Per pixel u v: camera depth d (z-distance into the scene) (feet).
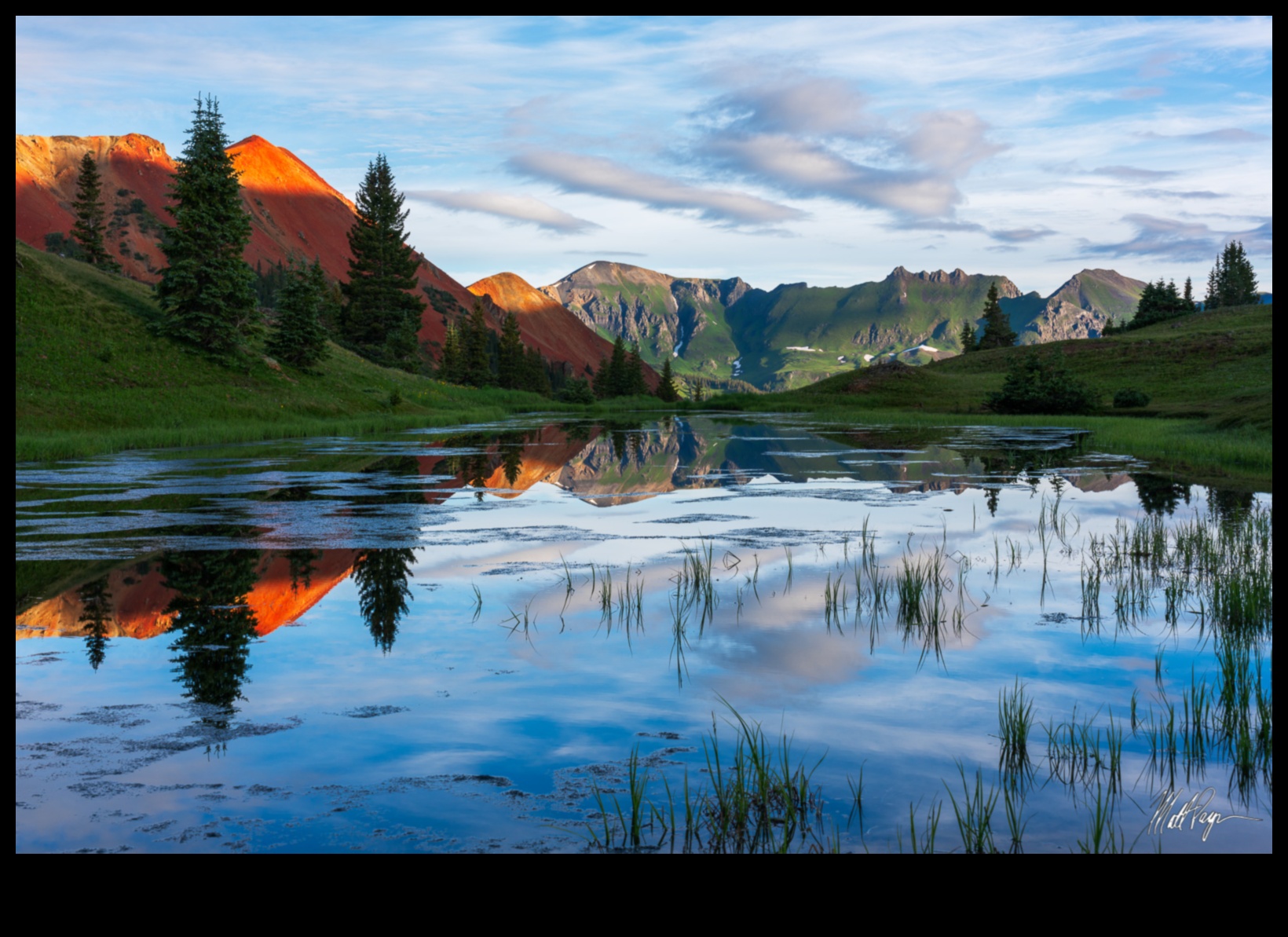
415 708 21.18
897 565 38.24
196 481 71.31
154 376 132.36
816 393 281.33
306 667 24.31
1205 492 62.34
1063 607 31.17
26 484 69.05
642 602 31.68
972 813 15.75
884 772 17.65
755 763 15.84
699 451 106.83
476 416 185.78
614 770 17.74
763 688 22.75
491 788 16.89
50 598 32.04
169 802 16.21
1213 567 36.70
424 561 39.17
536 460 93.35
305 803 16.20
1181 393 208.74
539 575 36.37
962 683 23.13
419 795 16.56
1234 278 465.47
